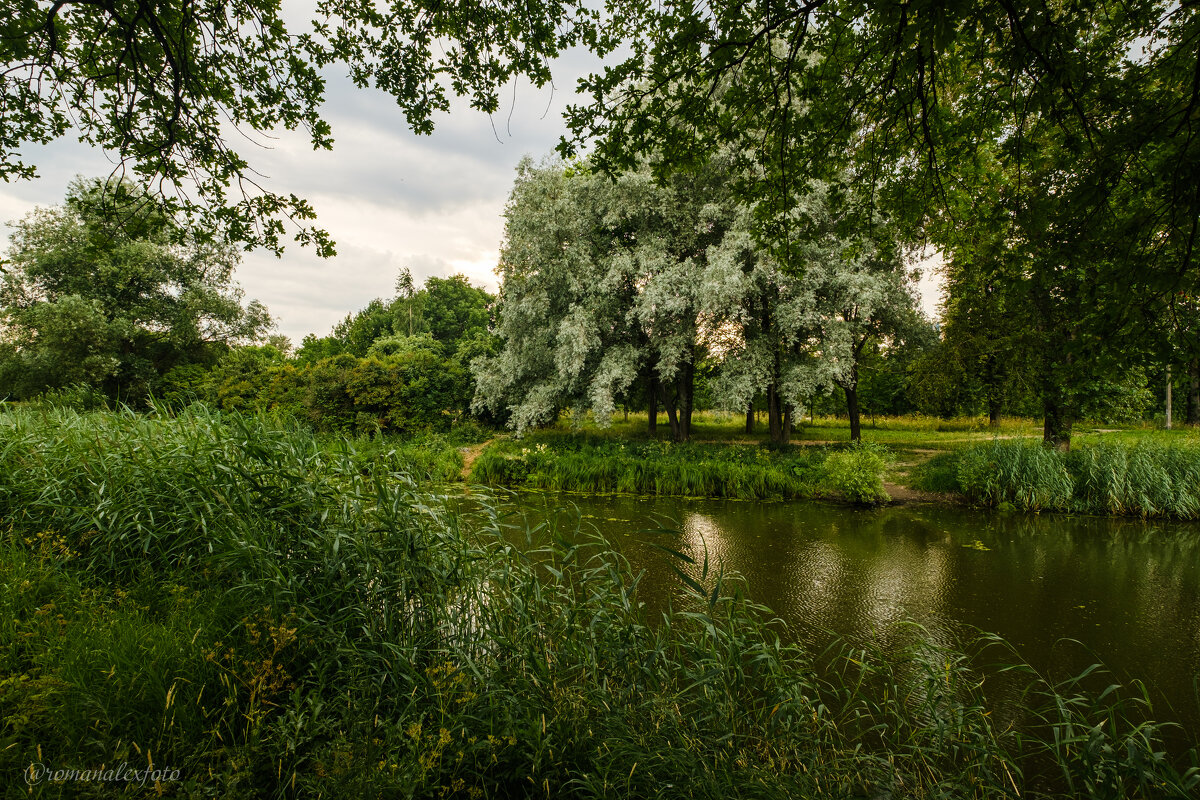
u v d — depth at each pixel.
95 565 3.40
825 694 3.83
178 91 3.68
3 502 3.93
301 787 2.04
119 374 22.05
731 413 14.70
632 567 6.31
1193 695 3.90
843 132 4.07
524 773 2.30
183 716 2.11
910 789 2.81
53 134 3.71
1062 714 2.84
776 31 3.43
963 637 4.79
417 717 2.43
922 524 8.95
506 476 12.80
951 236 4.76
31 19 3.35
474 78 4.29
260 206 4.33
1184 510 9.16
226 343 26.67
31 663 2.26
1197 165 2.69
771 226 4.56
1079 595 5.83
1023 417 22.03
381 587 3.23
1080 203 3.14
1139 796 2.65
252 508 3.51
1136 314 3.18
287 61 4.12
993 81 3.74
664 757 2.38
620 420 28.61
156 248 23.94
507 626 3.16
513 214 16.22
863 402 28.69
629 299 15.66
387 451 4.11
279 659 2.56
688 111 3.67
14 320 21.48
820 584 6.07
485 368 17.62
